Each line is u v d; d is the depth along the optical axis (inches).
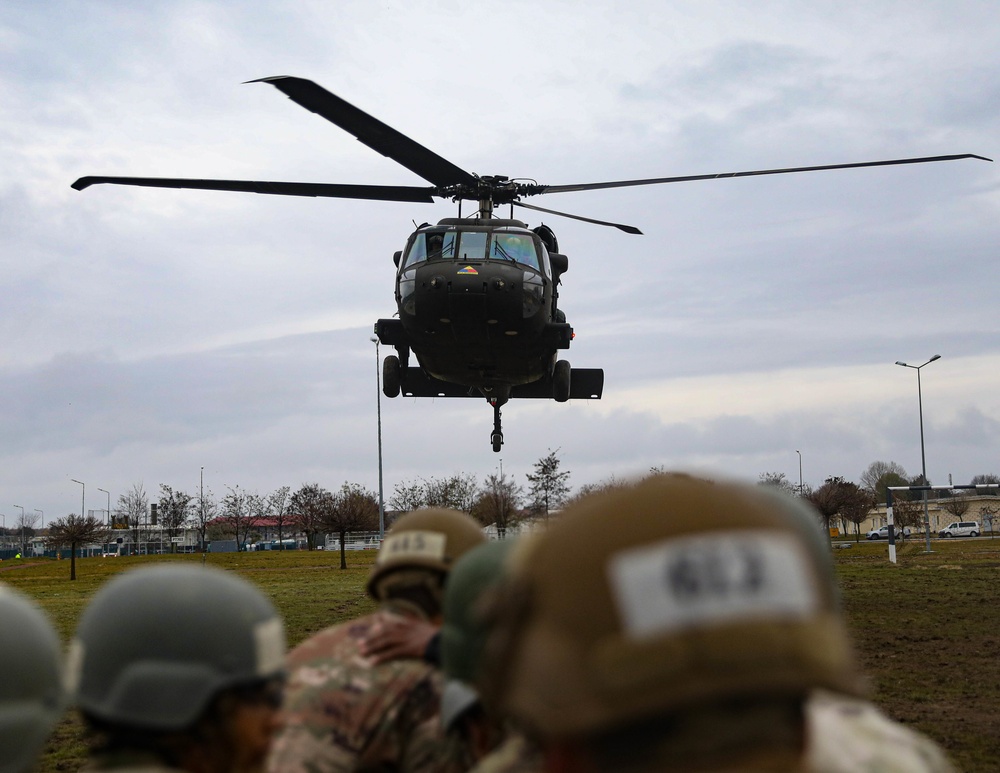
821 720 81.3
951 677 457.1
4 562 2822.3
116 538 3860.7
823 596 43.2
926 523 1886.1
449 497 2433.6
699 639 38.9
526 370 706.2
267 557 2049.7
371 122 505.4
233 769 78.0
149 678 75.6
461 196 663.8
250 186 591.2
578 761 43.8
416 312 649.6
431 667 122.3
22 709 72.4
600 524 42.1
